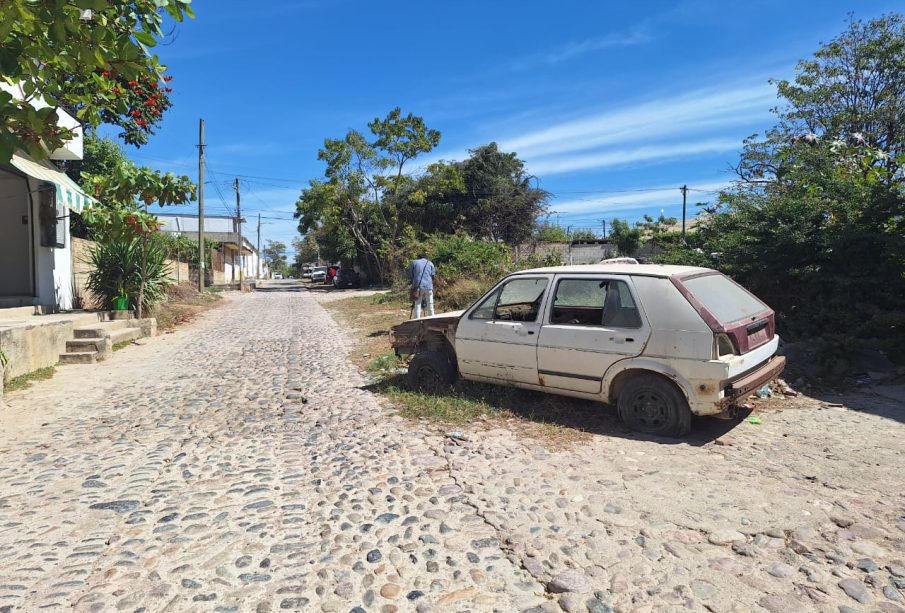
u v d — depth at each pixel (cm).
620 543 333
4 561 324
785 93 1950
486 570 310
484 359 620
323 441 533
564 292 573
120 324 1223
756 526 346
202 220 2788
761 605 272
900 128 1723
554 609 275
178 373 867
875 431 503
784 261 817
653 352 495
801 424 528
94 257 1332
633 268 550
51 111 441
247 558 326
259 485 433
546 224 3531
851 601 273
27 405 679
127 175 1130
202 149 2820
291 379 813
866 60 1858
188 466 475
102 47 430
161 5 455
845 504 370
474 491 410
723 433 508
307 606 281
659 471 432
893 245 671
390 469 457
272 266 12544
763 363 526
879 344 660
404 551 331
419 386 695
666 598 280
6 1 375
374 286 3969
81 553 333
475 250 1975
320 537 350
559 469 444
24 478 450
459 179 3259
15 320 954
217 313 1922
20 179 1159
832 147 952
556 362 558
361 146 3281
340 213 3612
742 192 1097
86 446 529
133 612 277
